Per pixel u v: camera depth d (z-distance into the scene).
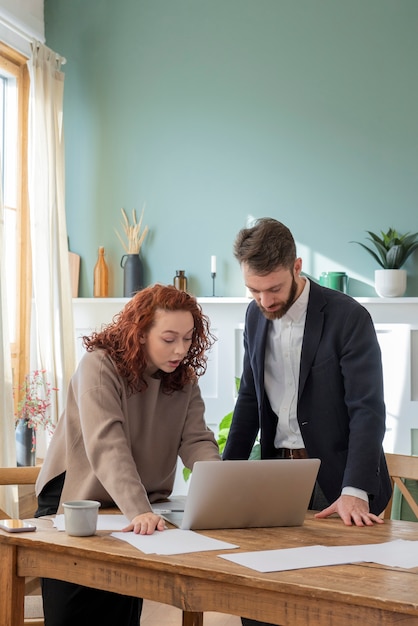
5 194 5.16
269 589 1.59
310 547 1.88
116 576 1.81
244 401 2.79
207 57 5.31
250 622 2.50
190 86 5.33
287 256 2.46
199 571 1.67
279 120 5.18
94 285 5.36
